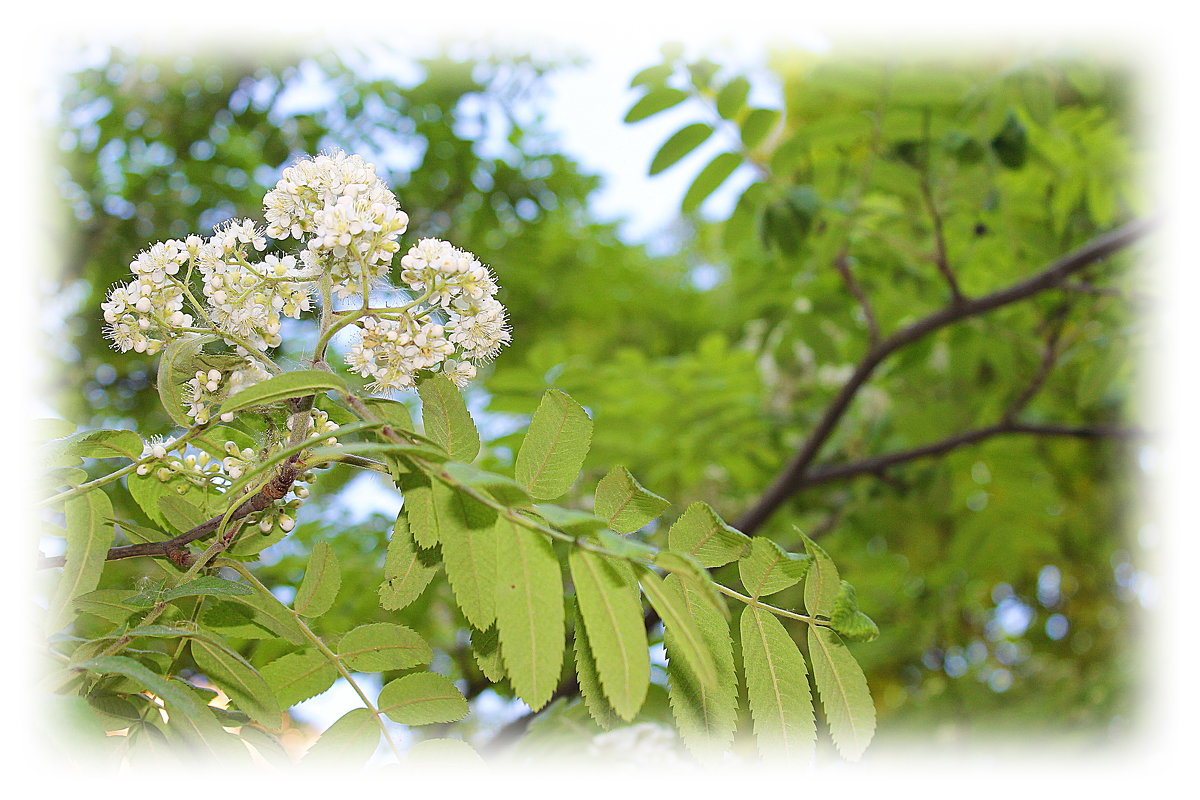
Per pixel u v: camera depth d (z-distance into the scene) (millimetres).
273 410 1881
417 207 6594
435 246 1767
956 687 6684
